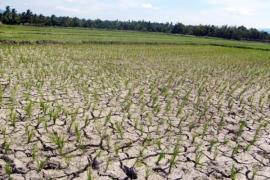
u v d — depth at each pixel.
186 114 7.85
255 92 11.42
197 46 39.09
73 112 7.16
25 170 4.51
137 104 8.40
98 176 4.53
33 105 7.41
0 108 7.06
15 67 12.23
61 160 4.86
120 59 18.02
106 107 7.87
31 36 27.31
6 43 21.08
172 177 4.69
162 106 8.41
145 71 14.09
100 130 6.22
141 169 4.81
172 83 11.80
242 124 6.95
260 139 6.55
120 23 122.62
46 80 10.30
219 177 4.82
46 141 5.48
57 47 21.80
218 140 6.27
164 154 5.20
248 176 4.93
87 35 39.00
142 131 6.32
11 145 5.22
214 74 15.10
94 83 10.57
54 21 86.19
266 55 31.70
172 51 27.47
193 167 5.04
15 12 73.38
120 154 5.25
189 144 5.93
